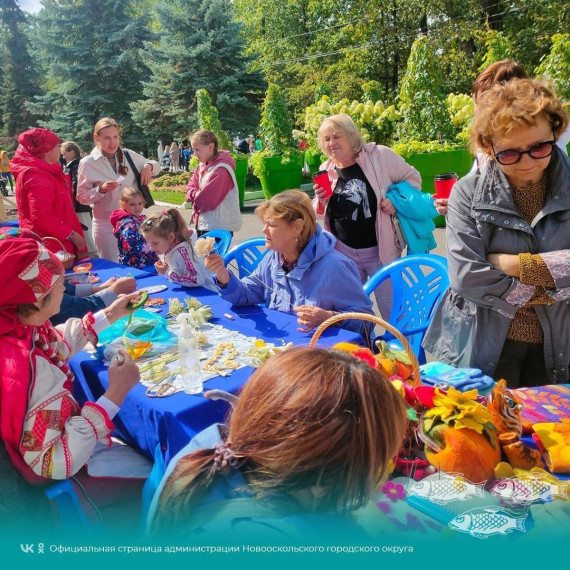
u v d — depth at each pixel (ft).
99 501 6.13
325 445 2.57
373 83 41.42
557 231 6.10
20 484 5.13
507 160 5.75
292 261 8.53
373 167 11.43
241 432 2.85
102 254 16.35
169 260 10.74
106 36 87.86
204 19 71.20
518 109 5.49
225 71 71.15
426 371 6.92
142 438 6.32
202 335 7.57
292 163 36.37
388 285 11.24
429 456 4.46
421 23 69.77
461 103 27.76
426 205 11.41
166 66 71.72
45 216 13.00
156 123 78.33
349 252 11.93
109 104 87.15
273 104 36.32
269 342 7.52
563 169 6.05
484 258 6.42
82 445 5.30
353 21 73.20
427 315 9.43
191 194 16.98
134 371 5.96
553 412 5.45
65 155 22.21
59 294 5.57
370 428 2.63
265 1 95.55
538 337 6.59
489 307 6.47
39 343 5.64
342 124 11.13
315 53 88.17
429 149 25.63
